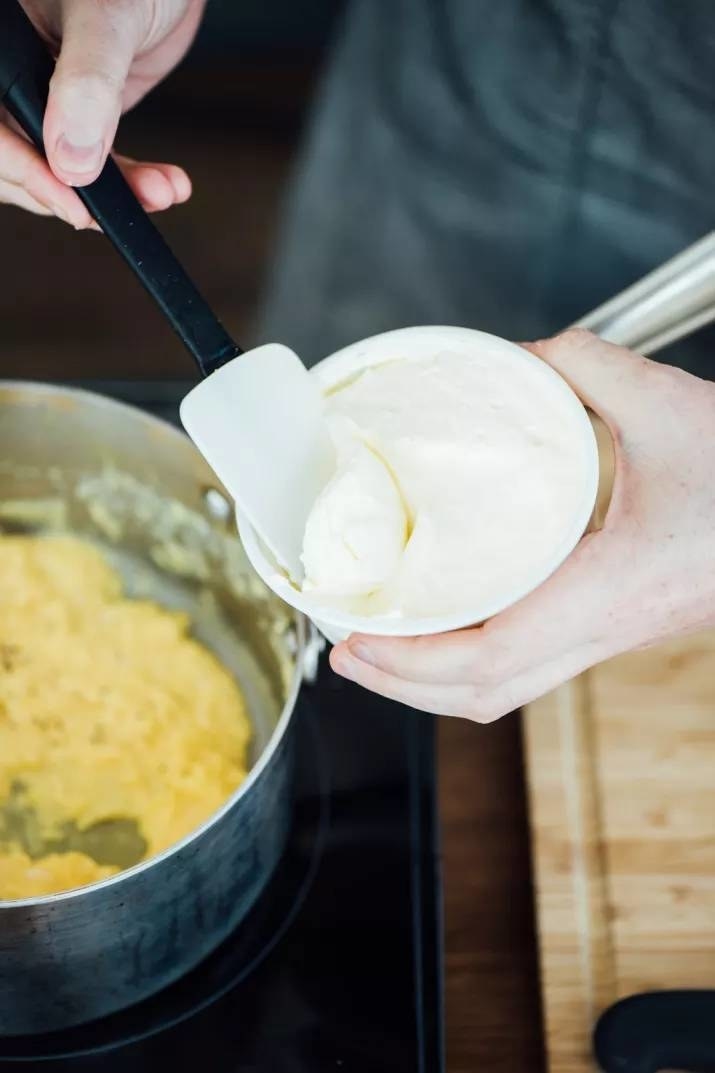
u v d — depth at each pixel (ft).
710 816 2.31
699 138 2.81
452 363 1.80
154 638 2.62
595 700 2.44
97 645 2.60
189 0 2.32
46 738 2.42
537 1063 2.18
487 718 1.91
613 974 2.15
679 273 1.90
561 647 1.76
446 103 3.08
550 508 1.66
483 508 1.68
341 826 2.32
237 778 2.38
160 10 2.19
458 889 2.37
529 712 2.44
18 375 3.63
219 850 1.89
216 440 1.69
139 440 2.43
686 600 1.78
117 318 3.91
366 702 2.48
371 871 2.27
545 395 1.75
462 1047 2.20
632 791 2.34
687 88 2.75
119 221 1.82
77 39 1.86
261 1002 2.12
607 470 1.92
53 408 2.41
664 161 2.88
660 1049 1.95
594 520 1.91
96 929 1.81
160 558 2.74
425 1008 2.11
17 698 2.49
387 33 3.10
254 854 2.07
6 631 2.60
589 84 2.85
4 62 1.80
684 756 2.38
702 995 2.01
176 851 1.76
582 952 2.18
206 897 1.97
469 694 1.83
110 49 1.87
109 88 1.83
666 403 1.84
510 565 1.64
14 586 2.68
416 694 1.83
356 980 2.14
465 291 3.35
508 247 3.24
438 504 1.69
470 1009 2.24
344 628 1.63
